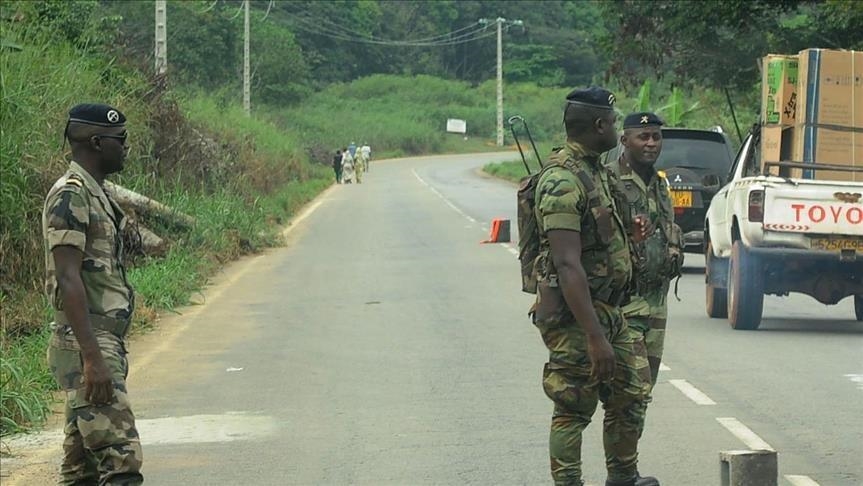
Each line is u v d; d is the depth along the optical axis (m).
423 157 120.06
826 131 15.80
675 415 10.91
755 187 15.34
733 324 16.03
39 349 14.19
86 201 6.87
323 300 20.12
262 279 23.61
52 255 6.78
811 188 15.24
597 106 7.05
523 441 10.06
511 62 149.50
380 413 11.30
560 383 7.09
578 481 7.22
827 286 15.94
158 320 18.20
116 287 7.00
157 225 25.42
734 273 15.80
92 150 7.02
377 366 13.80
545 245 7.07
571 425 7.16
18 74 19.84
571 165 7.00
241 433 10.67
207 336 16.52
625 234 7.16
